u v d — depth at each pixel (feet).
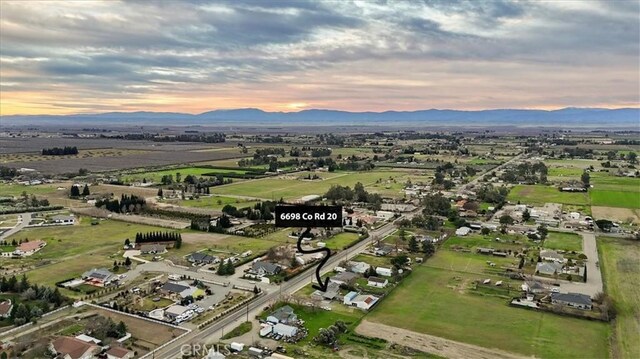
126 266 366.84
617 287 332.19
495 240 447.42
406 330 265.75
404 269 359.66
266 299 308.40
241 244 430.61
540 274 355.77
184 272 357.82
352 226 492.95
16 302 294.25
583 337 259.39
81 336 251.80
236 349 242.17
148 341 251.39
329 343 248.73
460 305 299.99
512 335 260.62
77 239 440.86
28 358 229.86
